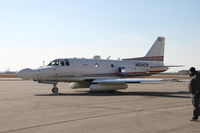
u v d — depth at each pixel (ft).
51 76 71.36
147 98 56.70
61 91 78.59
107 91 79.36
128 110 38.01
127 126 26.91
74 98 55.98
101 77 80.53
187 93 72.54
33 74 68.49
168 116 32.94
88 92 74.69
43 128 25.94
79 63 76.48
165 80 63.36
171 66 88.63
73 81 76.64
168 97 59.31
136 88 99.45
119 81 70.28
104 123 28.43
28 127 26.40
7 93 69.31
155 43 94.58
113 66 83.66
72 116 32.81
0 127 26.40
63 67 73.20
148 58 92.79
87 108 40.06
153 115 33.71
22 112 36.09
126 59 90.79
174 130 25.18
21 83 136.15
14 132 24.30
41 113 35.19
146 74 90.74
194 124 28.02
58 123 28.40
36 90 81.97
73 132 24.30
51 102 48.14
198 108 29.71
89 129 25.50
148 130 25.13
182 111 37.24
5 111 36.99
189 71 30.96
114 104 45.29
